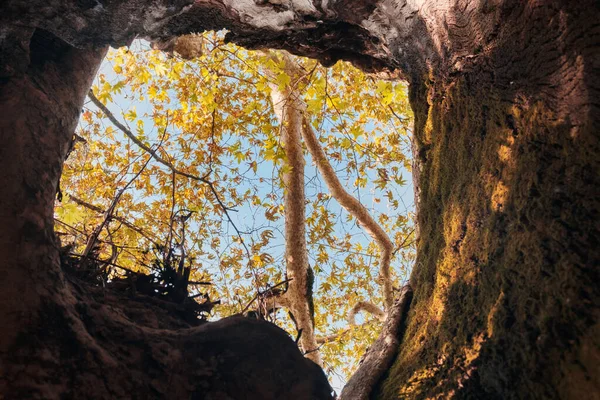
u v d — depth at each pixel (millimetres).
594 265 1604
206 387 1858
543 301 1746
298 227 6711
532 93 2131
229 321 2039
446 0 2676
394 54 3492
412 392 2346
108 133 7191
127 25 2291
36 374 1559
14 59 2012
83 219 4672
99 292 2043
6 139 1854
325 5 3156
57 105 2115
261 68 7008
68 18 2107
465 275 2381
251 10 3023
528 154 2059
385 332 3066
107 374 1707
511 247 2027
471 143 2660
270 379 1934
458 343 2225
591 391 1497
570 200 1767
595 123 1749
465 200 2580
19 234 1718
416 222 3561
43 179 1888
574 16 1865
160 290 2320
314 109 6352
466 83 2779
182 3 2340
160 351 1864
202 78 6852
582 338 1563
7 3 1902
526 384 1728
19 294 1633
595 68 1793
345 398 2822
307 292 6617
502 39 2373
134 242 6344
